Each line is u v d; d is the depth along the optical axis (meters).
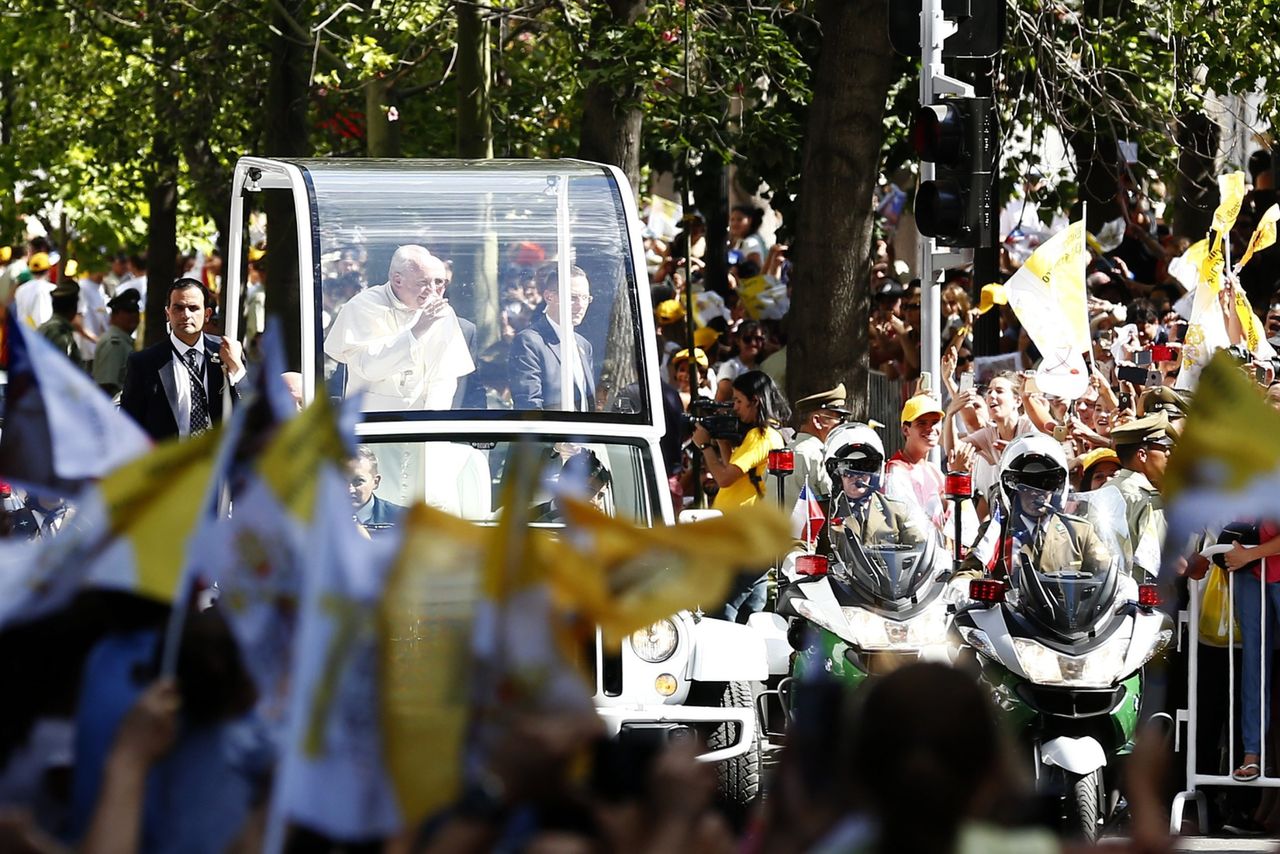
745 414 44.72
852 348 58.78
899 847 14.29
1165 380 49.00
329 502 15.48
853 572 35.62
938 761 14.17
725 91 63.28
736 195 115.94
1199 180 77.50
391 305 40.22
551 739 15.63
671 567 16.66
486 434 39.47
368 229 40.56
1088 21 68.69
